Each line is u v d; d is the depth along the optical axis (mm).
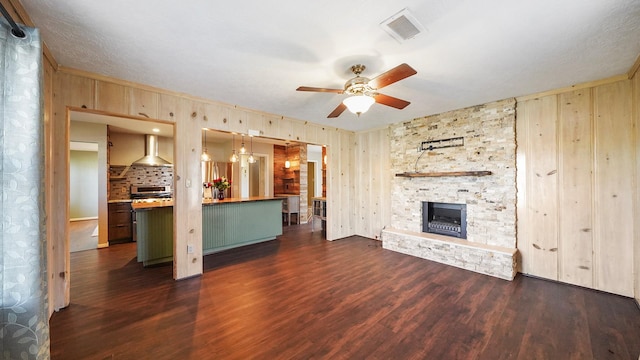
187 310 2406
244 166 7344
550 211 3129
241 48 2092
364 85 2260
